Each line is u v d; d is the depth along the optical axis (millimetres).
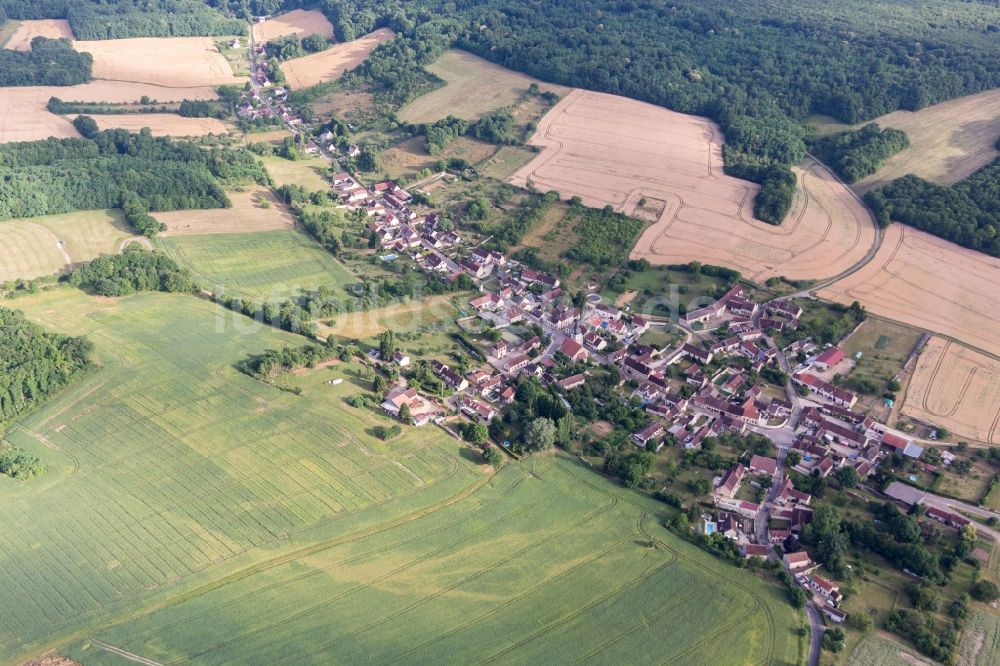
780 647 191500
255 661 183375
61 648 185250
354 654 185875
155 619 192625
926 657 190000
